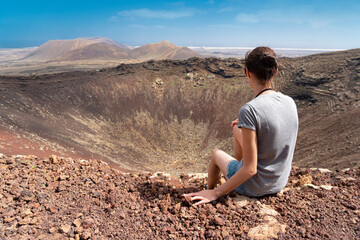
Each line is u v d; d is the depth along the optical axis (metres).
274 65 2.18
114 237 2.20
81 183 3.30
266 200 2.78
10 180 3.09
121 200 2.87
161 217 2.47
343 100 87.62
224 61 153.50
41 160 4.21
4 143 40.09
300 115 93.00
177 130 112.31
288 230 2.23
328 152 60.09
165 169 75.88
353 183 3.40
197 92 137.00
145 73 147.88
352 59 103.62
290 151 2.43
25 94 95.38
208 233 2.17
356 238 2.12
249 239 2.11
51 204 2.69
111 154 73.88
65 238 2.12
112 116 110.69
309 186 3.41
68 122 91.06
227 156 2.85
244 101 128.00
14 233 2.10
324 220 2.38
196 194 2.72
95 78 128.25
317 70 108.44
